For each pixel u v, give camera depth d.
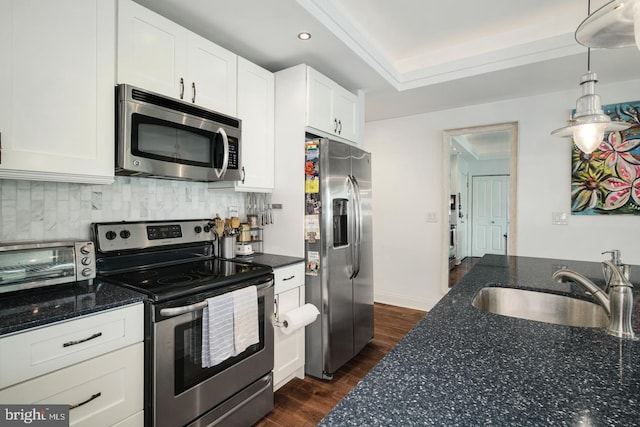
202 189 2.28
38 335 1.07
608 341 0.88
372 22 2.42
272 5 1.77
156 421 1.35
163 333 1.38
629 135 2.79
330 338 2.30
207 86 1.92
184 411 1.45
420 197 3.89
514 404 0.59
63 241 1.55
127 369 1.30
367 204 2.81
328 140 2.28
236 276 1.72
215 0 1.73
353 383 2.28
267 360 1.90
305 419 1.88
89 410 1.19
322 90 2.47
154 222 1.94
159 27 1.67
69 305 1.22
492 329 0.99
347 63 2.49
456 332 0.96
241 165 2.11
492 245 4.61
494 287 1.64
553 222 3.13
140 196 1.93
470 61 2.70
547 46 2.39
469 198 4.74
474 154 4.62
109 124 1.47
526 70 2.60
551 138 3.14
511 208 3.35
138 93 1.53
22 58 1.22
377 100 3.37
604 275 1.67
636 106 2.76
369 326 2.84
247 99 2.20
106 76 1.46
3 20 1.18
